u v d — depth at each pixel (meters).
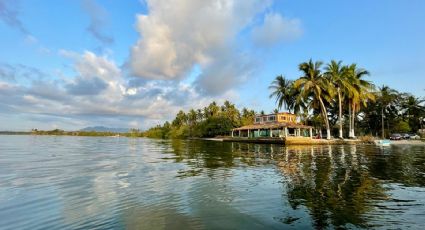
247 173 13.41
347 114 72.88
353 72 54.38
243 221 6.34
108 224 6.16
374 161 18.31
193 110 119.25
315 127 71.94
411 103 72.56
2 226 6.05
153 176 12.55
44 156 23.48
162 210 7.20
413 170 13.99
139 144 52.50
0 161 19.11
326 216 6.66
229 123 94.44
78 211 7.12
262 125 62.28
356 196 8.55
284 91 63.38
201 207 7.46
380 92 68.50
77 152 28.86
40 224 6.18
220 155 24.67
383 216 6.62
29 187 10.06
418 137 63.66
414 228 5.85
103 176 12.57
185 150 32.38
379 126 74.31
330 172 13.47
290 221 6.32
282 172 13.65
